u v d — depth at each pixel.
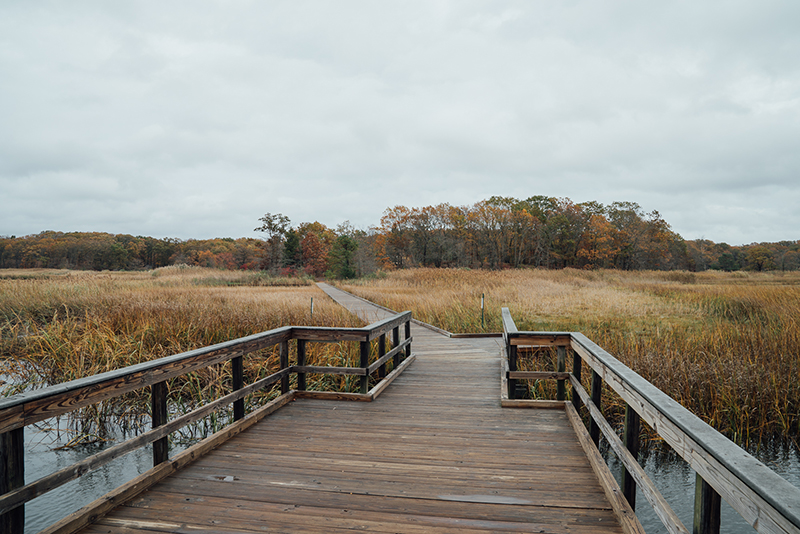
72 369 6.72
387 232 66.44
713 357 6.98
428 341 9.88
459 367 7.20
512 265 68.06
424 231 64.31
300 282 42.28
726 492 1.38
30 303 12.34
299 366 5.32
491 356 8.13
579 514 2.70
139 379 2.90
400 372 6.75
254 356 7.41
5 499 2.05
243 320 9.47
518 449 3.76
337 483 3.12
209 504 2.82
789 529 1.02
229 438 3.98
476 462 3.49
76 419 5.70
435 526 2.57
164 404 3.22
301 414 4.71
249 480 3.16
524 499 2.88
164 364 3.13
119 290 16.62
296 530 2.53
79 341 7.74
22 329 10.18
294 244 64.88
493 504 2.82
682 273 34.28
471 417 4.62
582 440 3.76
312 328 5.29
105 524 2.57
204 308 10.95
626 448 2.65
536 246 67.62
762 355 7.02
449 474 3.27
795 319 9.95
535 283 23.09
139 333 8.16
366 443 3.89
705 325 10.66
